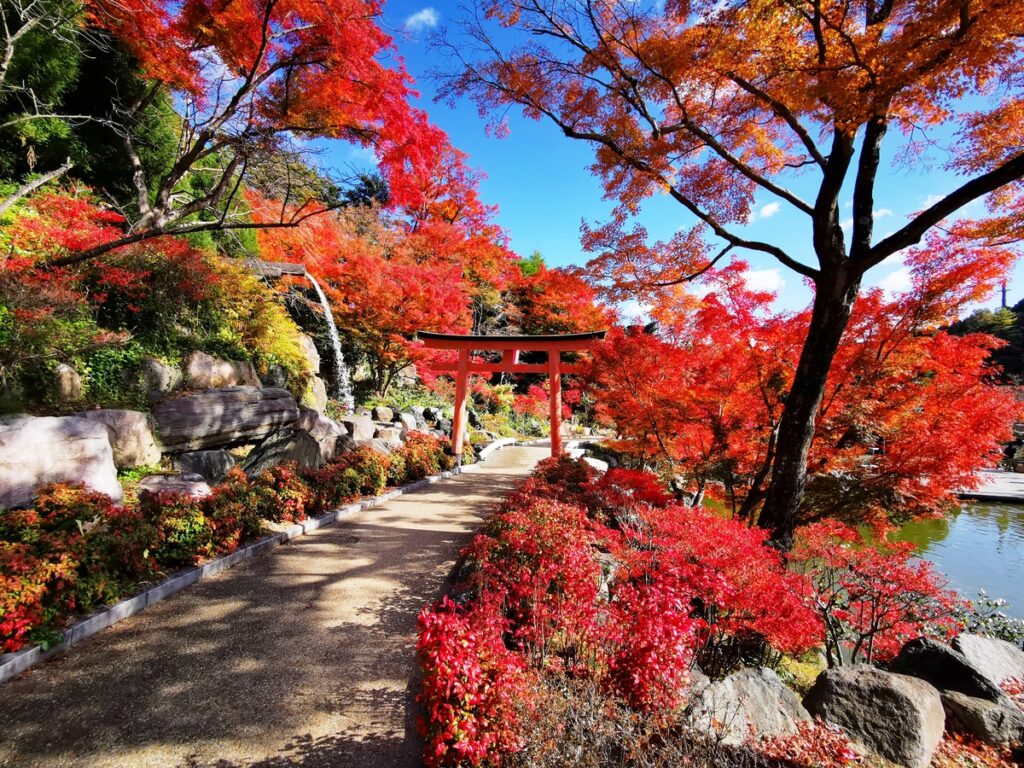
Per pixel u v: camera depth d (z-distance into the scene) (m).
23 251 6.38
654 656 2.39
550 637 3.08
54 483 4.00
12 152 8.20
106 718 2.52
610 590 3.94
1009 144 4.40
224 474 6.74
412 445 10.31
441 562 5.14
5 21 6.63
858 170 5.28
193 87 8.02
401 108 8.55
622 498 6.02
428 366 13.54
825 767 2.29
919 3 3.61
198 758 2.29
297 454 7.16
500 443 17.80
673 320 7.29
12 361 5.35
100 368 6.38
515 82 5.75
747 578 3.53
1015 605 6.75
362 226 15.77
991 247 4.87
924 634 4.80
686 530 3.99
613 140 5.86
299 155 6.83
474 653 2.21
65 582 3.28
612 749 2.07
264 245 13.43
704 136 5.45
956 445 4.86
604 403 8.30
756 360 6.05
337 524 6.42
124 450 5.83
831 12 4.39
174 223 9.45
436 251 16.53
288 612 3.82
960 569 8.06
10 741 2.32
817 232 5.26
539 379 27.78
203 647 3.25
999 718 3.07
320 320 14.63
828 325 5.19
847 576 4.51
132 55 8.68
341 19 7.37
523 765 1.95
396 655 3.28
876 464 5.51
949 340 5.44
